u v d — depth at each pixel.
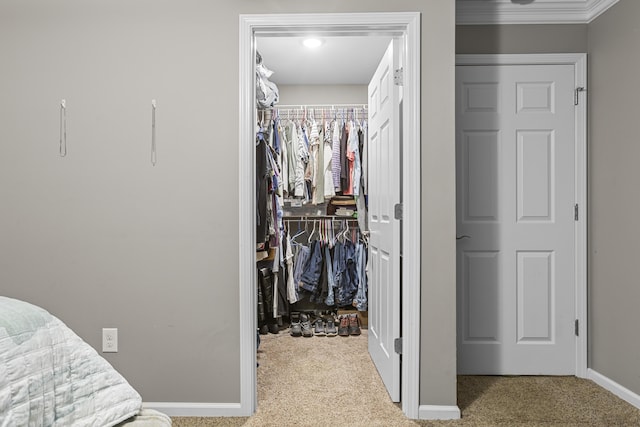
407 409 2.04
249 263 2.04
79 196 2.04
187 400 2.05
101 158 2.04
